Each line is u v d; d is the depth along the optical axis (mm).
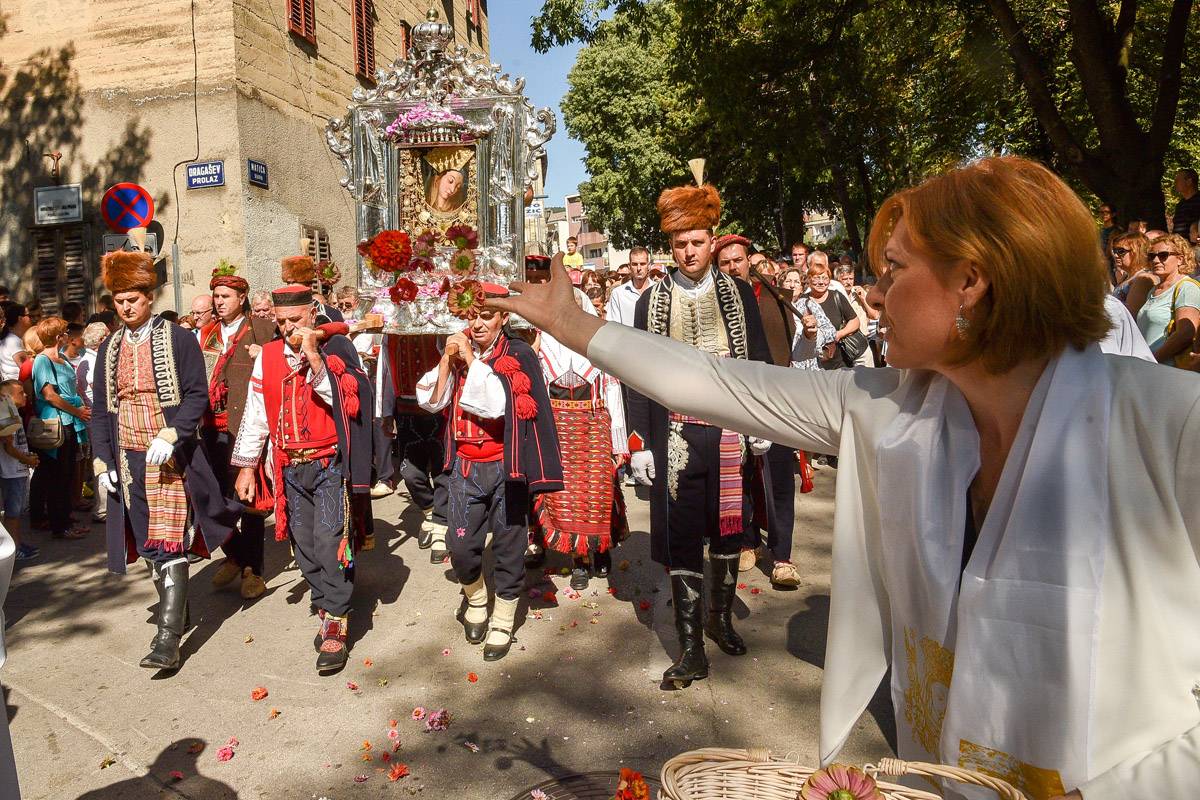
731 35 16562
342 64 13789
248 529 5117
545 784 3082
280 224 11906
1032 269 1147
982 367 1249
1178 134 21562
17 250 11945
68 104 11523
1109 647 1125
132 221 10227
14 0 11609
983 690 1190
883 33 17359
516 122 5465
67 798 3090
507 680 3947
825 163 19516
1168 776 987
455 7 19453
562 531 5016
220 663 4215
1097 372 1174
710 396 1643
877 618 1482
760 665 3990
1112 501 1138
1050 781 1140
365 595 5137
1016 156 1251
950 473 1306
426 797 3029
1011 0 15375
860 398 1475
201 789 3123
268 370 4203
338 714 3666
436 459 6070
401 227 5547
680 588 3797
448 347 4129
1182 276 5992
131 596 5297
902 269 1254
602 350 1749
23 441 6172
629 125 32250
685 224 3859
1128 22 12516
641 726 3482
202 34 11000
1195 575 1104
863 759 3164
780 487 4914
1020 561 1168
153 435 4125
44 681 4066
